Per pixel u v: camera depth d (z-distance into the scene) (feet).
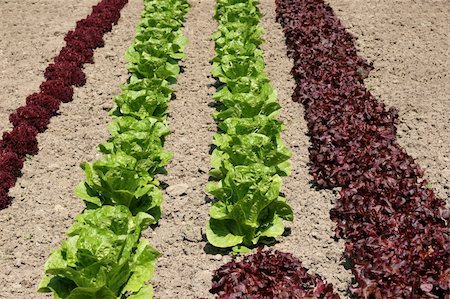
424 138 38.50
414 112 41.57
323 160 34.53
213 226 29.09
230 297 24.03
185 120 41.57
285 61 49.83
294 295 23.91
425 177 34.50
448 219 28.71
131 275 24.88
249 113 37.32
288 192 33.71
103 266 23.13
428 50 50.80
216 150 34.12
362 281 24.75
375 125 38.47
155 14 52.65
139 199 30.76
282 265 26.12
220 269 26.03
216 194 28.71
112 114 40.65
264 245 29.40
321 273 27.68
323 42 49.60
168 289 27.25
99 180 29.40
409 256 25.99
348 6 61.62
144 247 25.43
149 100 38.60
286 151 31.83
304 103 42.29
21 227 31.48
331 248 29.27
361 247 27.14
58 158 37.45
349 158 34.01
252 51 45.32
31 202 33.40
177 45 47.85
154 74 44.06
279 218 29.35
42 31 56.70
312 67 45.73
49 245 30.19
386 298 24.22
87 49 50.75
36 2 64.95
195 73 48.42
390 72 47.34
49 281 24.29
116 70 48.73
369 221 29.07
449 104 42.39
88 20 55.83
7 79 47.44
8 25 58.34
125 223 25.93
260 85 40.09
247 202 27.37
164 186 34.63
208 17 60.70
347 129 36.73
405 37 53.52
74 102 43.93
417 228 27.89
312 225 30.99
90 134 39.88
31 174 35.83
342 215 30.48
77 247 23.59
